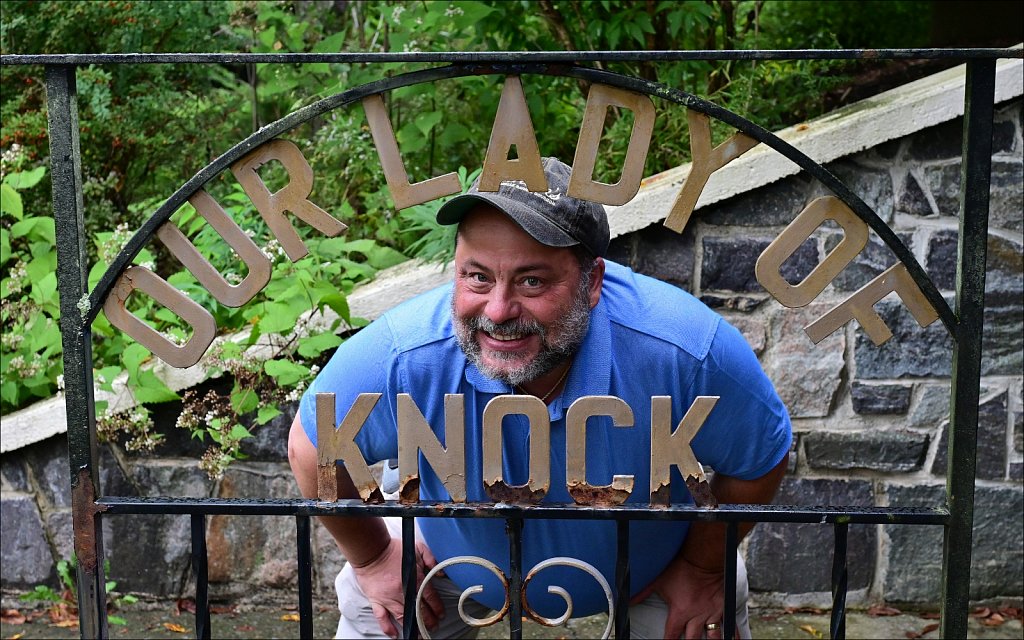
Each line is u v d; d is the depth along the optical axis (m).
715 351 1.67
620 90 1.34
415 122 3.48
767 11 4.41
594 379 1.62
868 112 2.77
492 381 1.63
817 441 2.93
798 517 1.44
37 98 3.69
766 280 1.40
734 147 1.35
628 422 1.42
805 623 2.94
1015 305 2.86
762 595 3.01
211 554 3.02
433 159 3.71
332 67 3.55
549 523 1.77
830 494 2.95
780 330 2.88
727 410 1.70
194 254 1.42
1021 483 2.94
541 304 1.51
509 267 1.48
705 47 3.76
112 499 1.50
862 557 2.99
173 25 3.77
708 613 1.92
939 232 2.83
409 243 3.46
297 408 2.93
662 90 1.33
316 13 4.20
